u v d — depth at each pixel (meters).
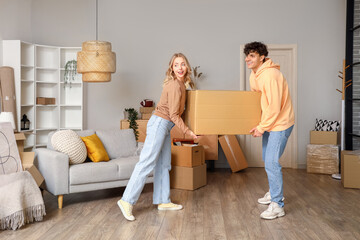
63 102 6.29
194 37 6.29
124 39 6.35
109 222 3.17
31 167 3.45
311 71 6.18
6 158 3.33
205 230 2.97
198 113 3.00
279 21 6.19
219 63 6.27
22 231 2.93
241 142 6.28
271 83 3.05
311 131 5.73
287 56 6.24
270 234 2.88
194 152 4.50
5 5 5.53
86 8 6.32
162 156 3.55
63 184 3.61
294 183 4.91
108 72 5.02
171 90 3.14
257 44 3.26
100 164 3.85
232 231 2.95
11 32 5.69
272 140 3.27
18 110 5.41
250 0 6.22
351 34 5.25
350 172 4.57
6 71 5.27
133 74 6.35
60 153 3.65
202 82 6.29
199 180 4.59
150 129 3.33
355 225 3.10
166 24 6.30
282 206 3.37
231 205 3.73
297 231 2.96
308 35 6.16
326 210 3.57
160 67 6.32
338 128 5.65
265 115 3.05
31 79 5.78
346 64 5.27
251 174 5.60
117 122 6.39
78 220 3.23
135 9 6.32
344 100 5.28
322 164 5.61
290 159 6.27
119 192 4.34
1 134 3.39
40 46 5.89
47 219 3.26
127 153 4.49
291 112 3.32
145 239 2.77
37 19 6.27
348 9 5.24
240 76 6.23
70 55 6.25
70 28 6.31
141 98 6.35
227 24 6.25
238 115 3.08
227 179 5.19
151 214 3.42
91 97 6.39
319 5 6.14
